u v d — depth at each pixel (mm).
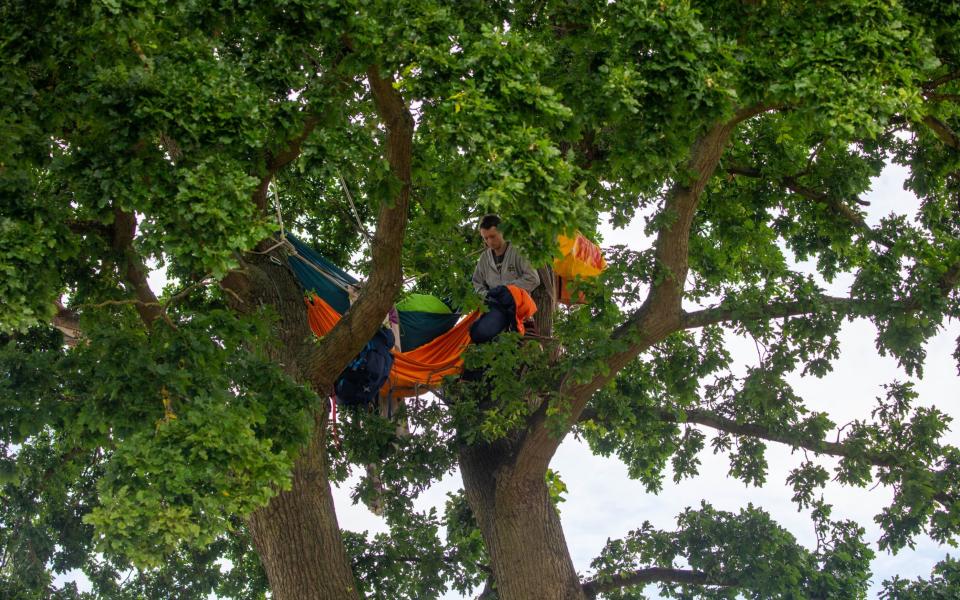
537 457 14328
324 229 16984
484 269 14898
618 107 10047
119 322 11602
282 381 11180
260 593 17094
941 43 11812
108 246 11305
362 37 9961
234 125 10023
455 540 17500
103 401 10172
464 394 14680
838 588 17609
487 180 9383
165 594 17203
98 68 9875
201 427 9938
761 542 18047
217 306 13758
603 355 13258
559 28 12086
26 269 9609
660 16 10234
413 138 11719
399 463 15430
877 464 16172
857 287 14453
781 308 14391
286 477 10164
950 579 17734
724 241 15789
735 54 10609
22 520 15641
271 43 10406
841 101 10078
